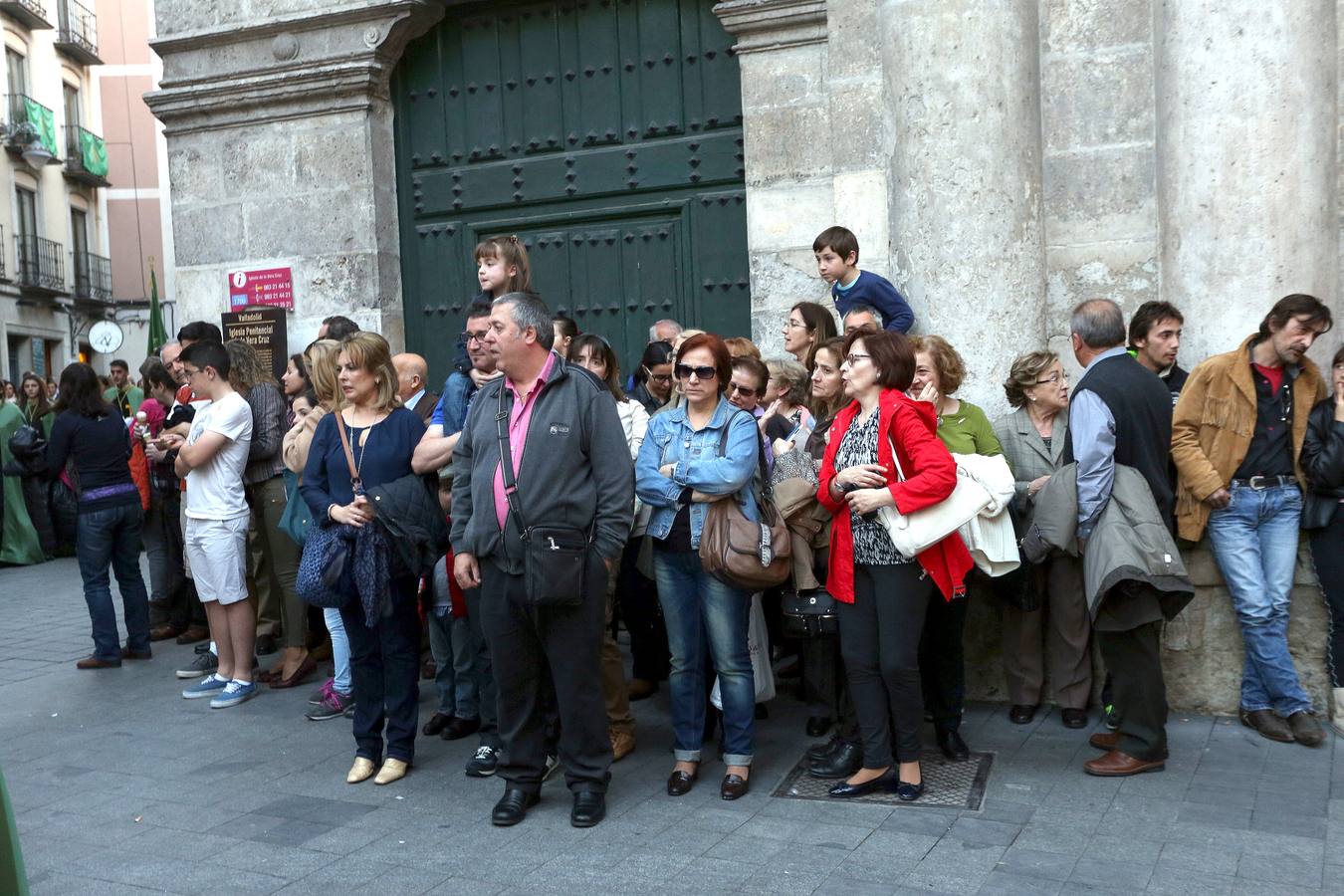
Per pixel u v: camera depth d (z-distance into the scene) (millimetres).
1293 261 5473
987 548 4559
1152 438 4719
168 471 7445
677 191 7738
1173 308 5301
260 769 4977
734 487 4324
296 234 8445
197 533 6055
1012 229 5816
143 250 35500
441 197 8383
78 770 5023
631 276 7914
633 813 4309
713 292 7684
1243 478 4949
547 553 4020
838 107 6887
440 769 4941
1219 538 5020
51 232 31188
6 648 7621
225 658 6234
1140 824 4020
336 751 5223
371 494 4609
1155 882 3562
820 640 5152
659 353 6395
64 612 8945
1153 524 4422
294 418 6852
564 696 4203
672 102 7711
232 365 6445
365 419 4832
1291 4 5391
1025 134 5855
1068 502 4543
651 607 5801
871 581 4352
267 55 8336
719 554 4277
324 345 5051
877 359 4301
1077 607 5176
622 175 7871
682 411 4590
